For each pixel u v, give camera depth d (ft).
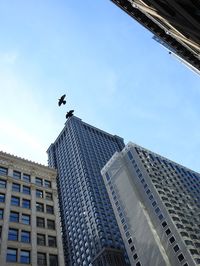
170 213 312.50
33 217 150.71
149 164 392.47
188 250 271.08
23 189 165.27
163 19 94.22
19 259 125.29
